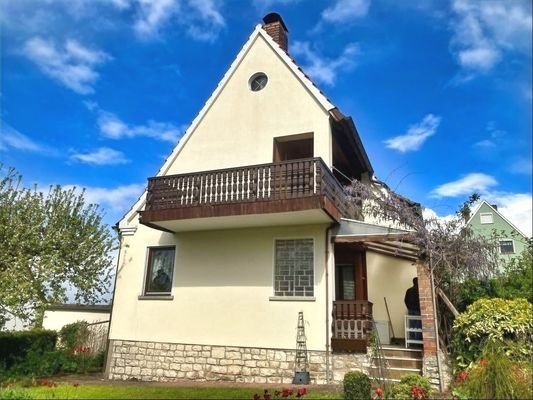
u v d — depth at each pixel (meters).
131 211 13.44
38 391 8.62
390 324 13.27
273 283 10.95
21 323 13.19
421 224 10.53
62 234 13.76
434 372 8.63
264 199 10.22
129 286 12.62
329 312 10.09
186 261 12.16
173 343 11.52
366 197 12.25
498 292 10.27
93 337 14.98
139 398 7.88
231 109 13.33
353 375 7.38
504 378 6.65
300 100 12.38
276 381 10.12
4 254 12.51
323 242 10.73
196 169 13.19
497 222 27.16
